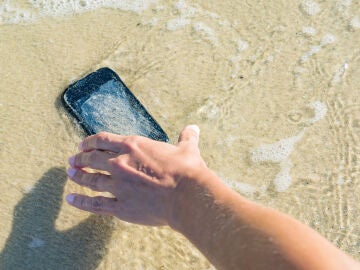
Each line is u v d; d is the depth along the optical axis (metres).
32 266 0.54
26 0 0.69
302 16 0.69
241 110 0.63
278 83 0.65
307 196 0.59
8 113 0.61
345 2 0.70
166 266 0.55
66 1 0.69
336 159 0.61
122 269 0.54
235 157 0.61
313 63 0.66
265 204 0.58
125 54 0.66
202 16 0.69
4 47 0.65
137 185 0.47
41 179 0.58
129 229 0.56
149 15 0.69
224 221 0.39
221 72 0.65
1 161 0.59
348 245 0.56
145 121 0.59
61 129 0.60
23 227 0.56
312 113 0.63
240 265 0.36
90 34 0.67
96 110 0.60
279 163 0.61
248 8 0.70
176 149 0.48
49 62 0.64
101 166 0.49
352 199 0.59
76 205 0.52
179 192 0.44
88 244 0.55
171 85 0.64
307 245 0.35
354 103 0.64
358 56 0.67
